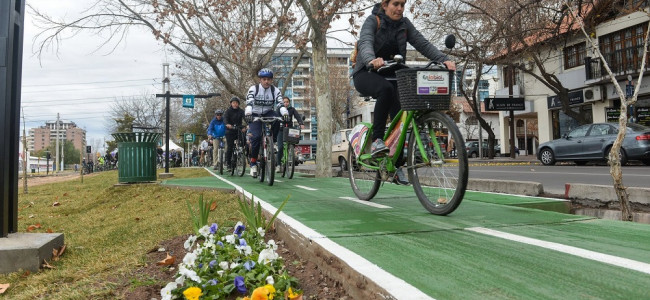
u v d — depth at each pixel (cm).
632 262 244
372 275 228
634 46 2253
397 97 474
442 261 257
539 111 3069
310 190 728
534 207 511
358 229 356
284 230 386
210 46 1720
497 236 321
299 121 1230
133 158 1052
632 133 1570
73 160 11206
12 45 438
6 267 382
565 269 235
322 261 289
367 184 562
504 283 216
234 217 523
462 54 1908
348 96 5381
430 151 430
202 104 4244
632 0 1434
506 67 3356
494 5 1720
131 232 536
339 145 2031
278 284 259
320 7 1152
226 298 259
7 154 432
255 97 911
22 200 1127
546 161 1889
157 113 5703
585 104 2703
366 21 466
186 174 1780
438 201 427
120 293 295
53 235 441
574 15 550
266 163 876
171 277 323
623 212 468
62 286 329
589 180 1089
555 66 2844
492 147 3034
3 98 425
